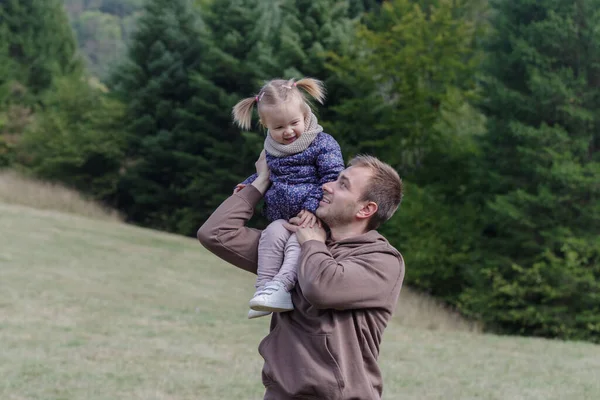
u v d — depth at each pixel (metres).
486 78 14.44
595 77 13.43
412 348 9.77
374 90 18.91
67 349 8.13
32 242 14.95
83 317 9.80
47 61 31.22
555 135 13.12
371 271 2.74
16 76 30.00
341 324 2.72
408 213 15.63
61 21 32.50
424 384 7.66
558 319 13.10
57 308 10.11
